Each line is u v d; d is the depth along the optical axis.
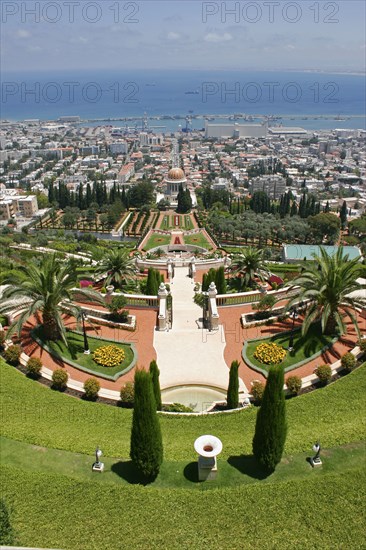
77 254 89.25
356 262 37.97
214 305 43.34
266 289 48.31
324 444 23.84
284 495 19.88
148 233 106.19
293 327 38.72
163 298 45.19
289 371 35.34
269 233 109.31
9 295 35.56
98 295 39.47
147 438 20.42
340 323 36.38
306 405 29.47
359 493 19.97
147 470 21.03
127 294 46.69
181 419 29.05
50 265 37.50
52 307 35.78
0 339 36.03
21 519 18.42
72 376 34.44
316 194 195.50
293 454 23.20
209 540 17.72
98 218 137.00
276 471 22.06
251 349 38.81
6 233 125.62
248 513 18.97
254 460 23.02
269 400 20.72
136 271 56.22
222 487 20.97
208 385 35.03
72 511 18.94
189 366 37.16
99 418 28.12
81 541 17.58
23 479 20.50
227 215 126.12
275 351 37.34
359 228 119.88
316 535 18.00
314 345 37.81
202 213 135.00
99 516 18.73
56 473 21.33
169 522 18.52
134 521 18.53
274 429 20.92
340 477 20.91
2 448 23.30
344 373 34.22
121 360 36.62
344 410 28.62
